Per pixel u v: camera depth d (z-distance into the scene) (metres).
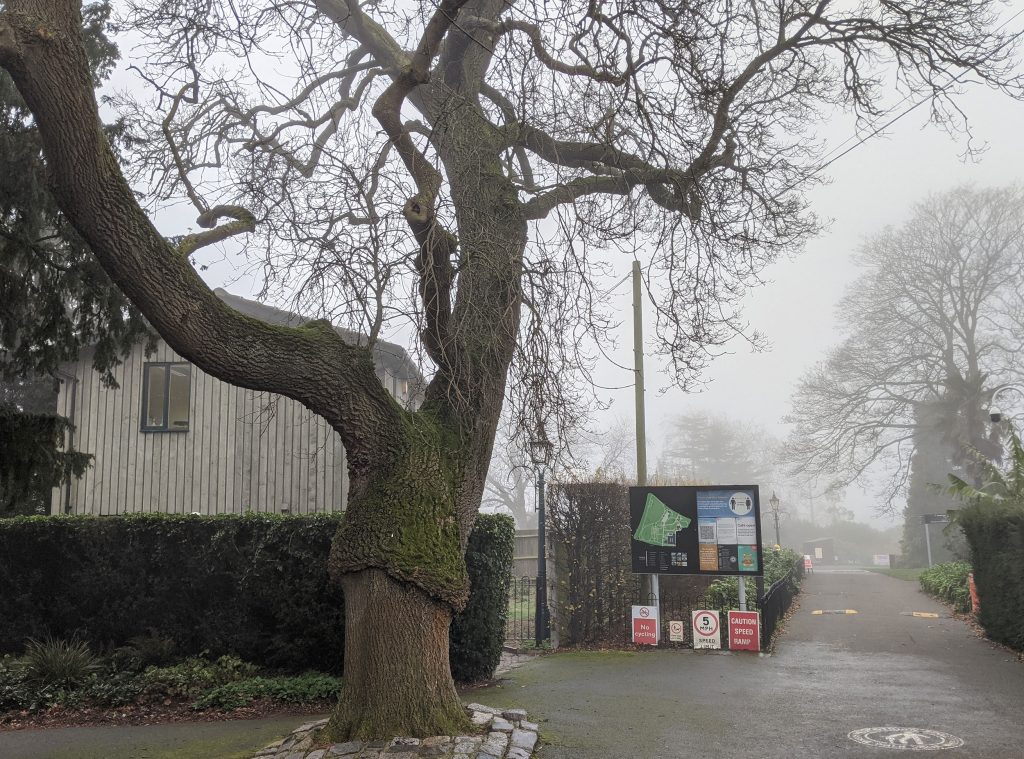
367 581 6.69
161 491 16.53
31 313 10.35
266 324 6.41
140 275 5.80
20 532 10.95
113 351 11.11
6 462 9.49
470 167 7.84
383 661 6.54
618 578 13.41
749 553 12.32
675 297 8.97
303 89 9.74
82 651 9.90
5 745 7.43
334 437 16.33
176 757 6.88
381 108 7.03
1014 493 14.91
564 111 8.48
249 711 8.75
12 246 9.89
